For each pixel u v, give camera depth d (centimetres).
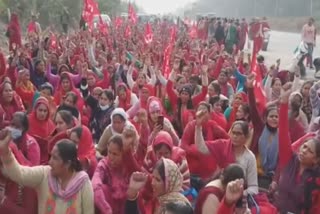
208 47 2172
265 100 844
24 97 934
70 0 4397
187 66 1229
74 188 417
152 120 696
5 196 444
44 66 1180
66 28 3550
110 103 859
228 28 2680
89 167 556
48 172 424
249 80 715
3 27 3194
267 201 548
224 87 1086
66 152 416
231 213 407
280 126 527
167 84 859
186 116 817
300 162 491
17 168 414
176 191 438
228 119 813
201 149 599
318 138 577
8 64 1221
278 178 565
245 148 583
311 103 807
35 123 654
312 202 477
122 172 498
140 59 1529
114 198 484
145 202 501
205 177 613
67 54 1462
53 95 972
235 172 429
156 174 435
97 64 1435
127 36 2416
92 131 861
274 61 2458
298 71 1134
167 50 1230
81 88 1072
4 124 650
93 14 1780
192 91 938
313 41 1967
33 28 2142
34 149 545
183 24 3709
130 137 498
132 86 1138
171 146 558
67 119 612
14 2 3631
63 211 415
